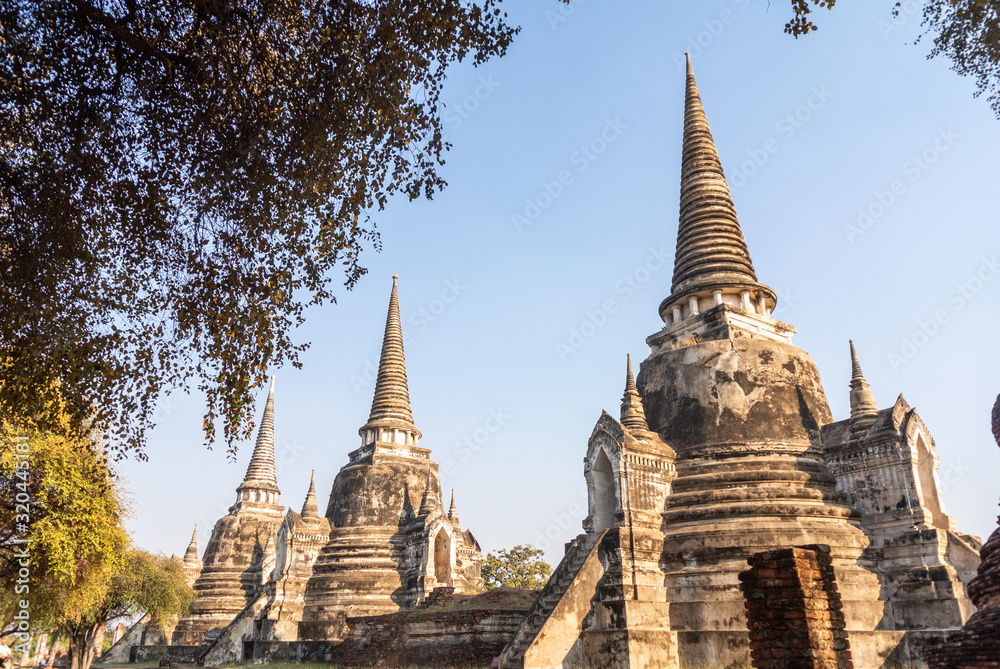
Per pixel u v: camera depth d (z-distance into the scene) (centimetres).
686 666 2444
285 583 4319
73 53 1184
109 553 2595
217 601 5709
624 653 2358
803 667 1419
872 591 2544
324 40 1262
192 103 1271
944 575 2464
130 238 1348
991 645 1487
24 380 1336
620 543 2588
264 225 1373
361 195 1394
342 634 4116
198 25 1209
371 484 4631
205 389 1432
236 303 1417
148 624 5697
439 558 4259
